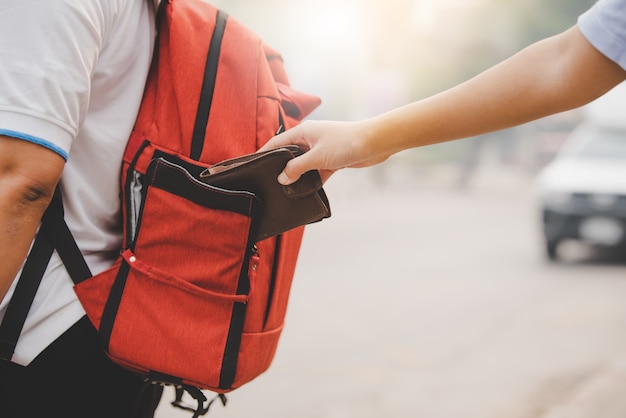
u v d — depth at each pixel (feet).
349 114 83.92
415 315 21.74
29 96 3.65
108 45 4.11
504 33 107.14
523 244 39.78
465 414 13.39
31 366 4.13
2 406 4.15
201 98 4.30
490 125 3.98
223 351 4.13
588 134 35.04
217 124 4.30
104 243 4.32
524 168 128.36
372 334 19.34
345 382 15.15
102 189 4.28
